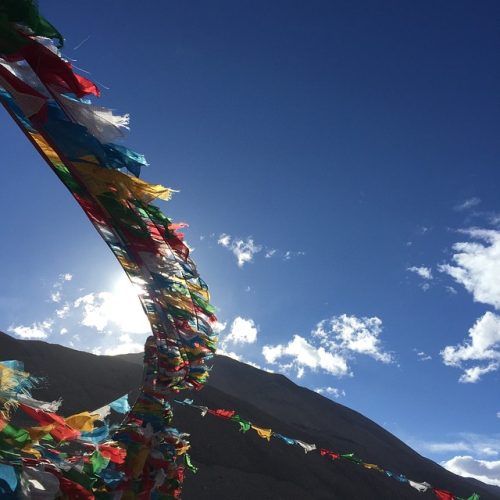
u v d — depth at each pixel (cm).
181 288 436
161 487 538
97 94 281
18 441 331
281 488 2905
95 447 422
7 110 292
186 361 541
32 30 255
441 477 5072
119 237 371
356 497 3266
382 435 6644
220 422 3366
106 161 289
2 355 3222
